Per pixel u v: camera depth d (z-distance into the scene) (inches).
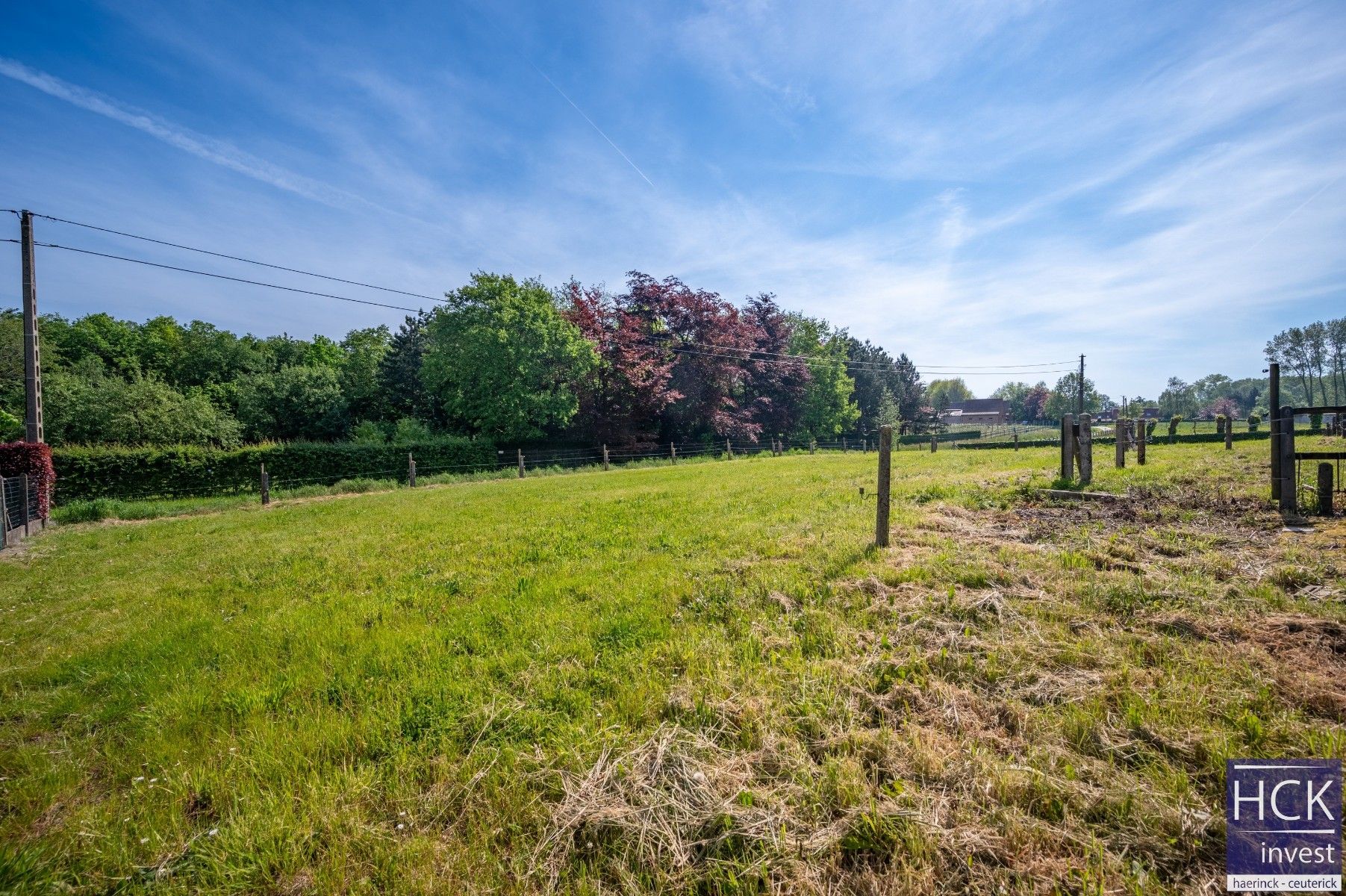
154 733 121.6
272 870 83.6
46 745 121.8
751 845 80.9
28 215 527.2
